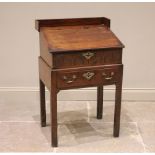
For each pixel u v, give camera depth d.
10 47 3.20
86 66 2.37
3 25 3.12
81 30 2.52
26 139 2.64
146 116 3.05
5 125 2.86
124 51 3.23
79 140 2.63
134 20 3.14
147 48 3.22
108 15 3.13
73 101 3.35
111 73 2.44
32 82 3.32
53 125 2.46
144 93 3.34
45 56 2.45
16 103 3.29
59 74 2.32
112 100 3.36
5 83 3.31
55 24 2.56
